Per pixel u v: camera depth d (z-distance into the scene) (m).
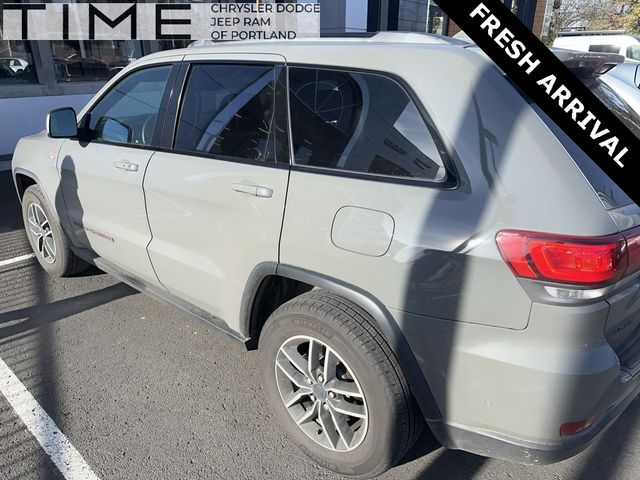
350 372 2.04
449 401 1.87
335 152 2.10
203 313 2.84
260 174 2.28
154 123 2.92
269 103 2.35
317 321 2.06
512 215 1.66
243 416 2.64
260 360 2.42
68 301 3.82
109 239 3.33
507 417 1.76
